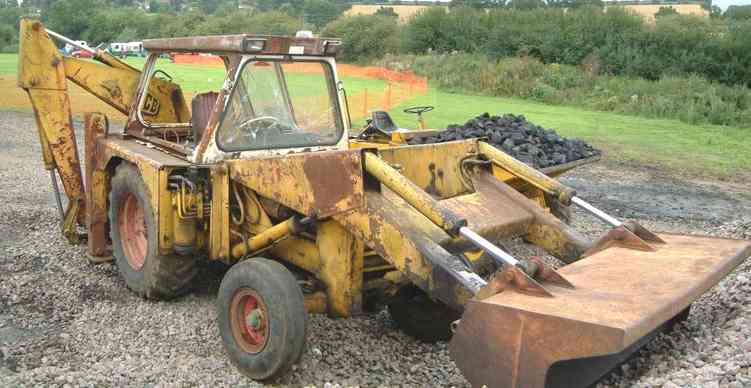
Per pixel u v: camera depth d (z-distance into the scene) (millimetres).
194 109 5332
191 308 5395
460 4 34250
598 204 9781
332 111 5473
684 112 19875
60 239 7055
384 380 4273
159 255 5168
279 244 4918
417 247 3928
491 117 8430
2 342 4746
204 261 6152
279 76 5145
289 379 4242
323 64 5371
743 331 3934
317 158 4258
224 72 5359
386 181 4047
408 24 32188
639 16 27438
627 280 3752
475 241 3766
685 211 9516
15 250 6672
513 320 3318
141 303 5492
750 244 4301
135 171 5473
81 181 6789
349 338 4887
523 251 6637
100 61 6730
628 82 23266
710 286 3754
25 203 8570
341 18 34875
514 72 25906
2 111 18766
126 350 4660
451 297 3834
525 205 5055
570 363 3516
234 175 4746
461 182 5332
